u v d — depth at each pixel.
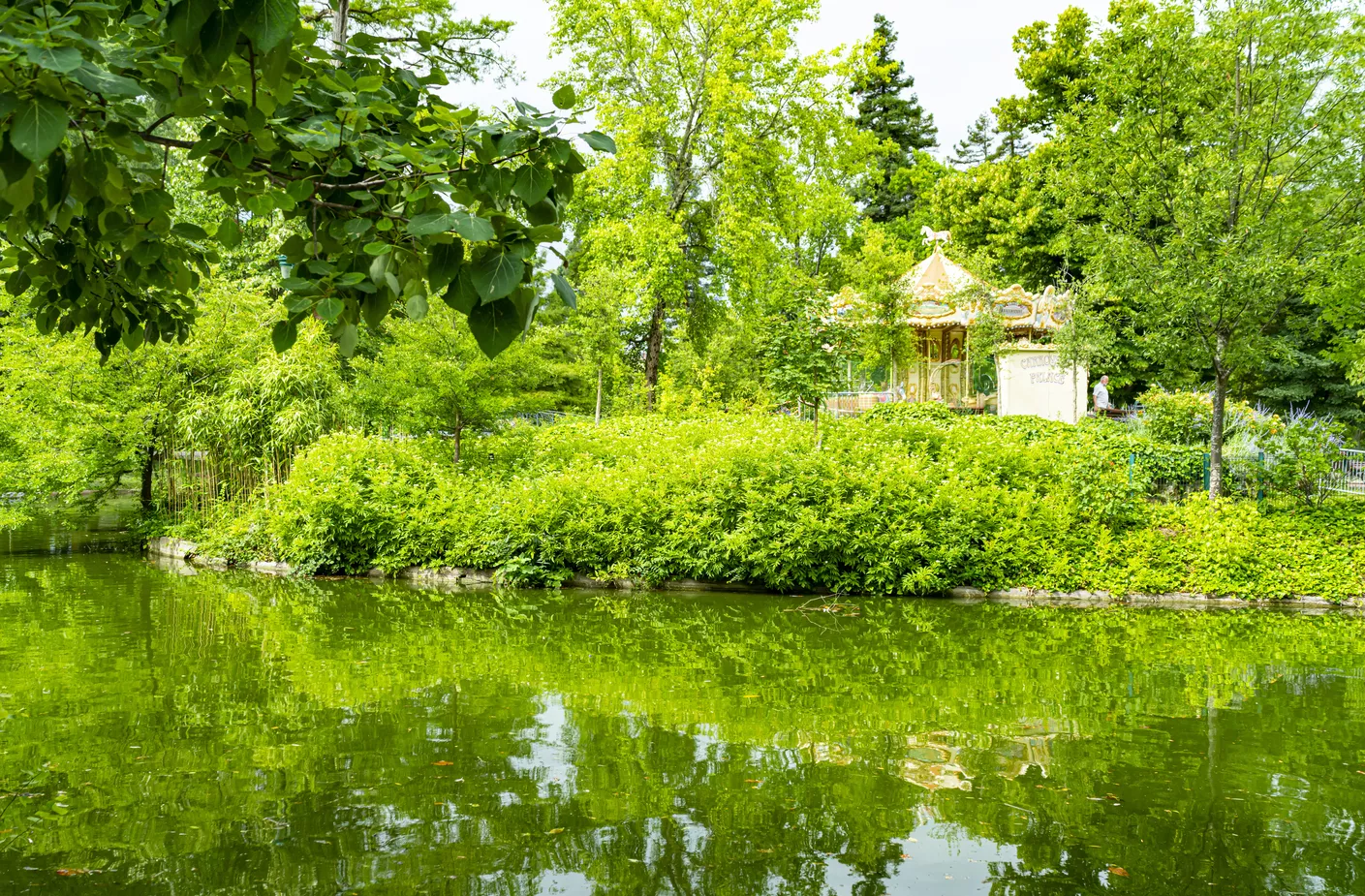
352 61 2.36
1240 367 12.77
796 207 25.52
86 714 5.69
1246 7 12.16
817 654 7.82
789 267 25.14
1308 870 3.61
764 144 24.16
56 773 4.59
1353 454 15.60
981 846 3.82
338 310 2.08
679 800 4.32
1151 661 7.62
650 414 19.55
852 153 25.95
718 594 11.22
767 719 5.77
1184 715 5.93
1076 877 3.54
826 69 23.89
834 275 30.86
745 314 24.91
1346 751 5.17
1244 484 13.67
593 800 4.29
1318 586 10.60
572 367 23.05
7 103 1.56
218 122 2.13
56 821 3.97
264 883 3.38
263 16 1.64
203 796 4.28
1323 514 12.48
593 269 25.20
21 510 14.16
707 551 11.45
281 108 2.21
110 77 1.68
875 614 9.89
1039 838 3.92
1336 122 11.69
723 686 6.64
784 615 9.80
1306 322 13.09
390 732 5.37
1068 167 13.53
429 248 2.03
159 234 2.49
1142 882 3.49
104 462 14.67
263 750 5.00
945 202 35.97
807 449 12.84
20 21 1.63
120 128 1.98
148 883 3.37
